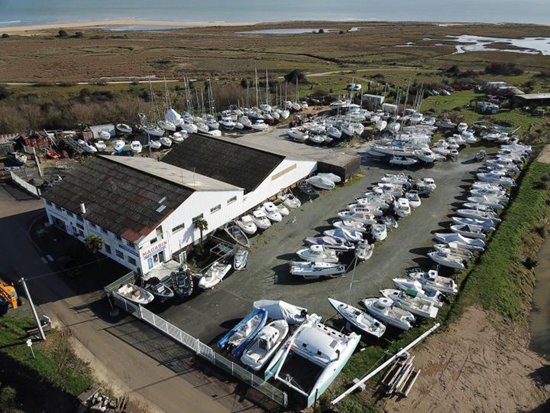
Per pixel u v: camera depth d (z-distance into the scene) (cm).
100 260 4184
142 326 3416
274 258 4356
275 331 3175
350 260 4372
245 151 5659
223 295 3797
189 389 2864
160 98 10181
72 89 11256
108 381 2916
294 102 10200
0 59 16288
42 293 3759
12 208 5281
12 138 7456
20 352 3130
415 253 4497
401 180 6044
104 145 7200
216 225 4588
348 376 3011
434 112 9619
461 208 5447
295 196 5706
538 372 3122
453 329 3475
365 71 14638
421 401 2834
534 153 7338
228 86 10975
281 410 2736
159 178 4459
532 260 4478
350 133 7900
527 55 17462
